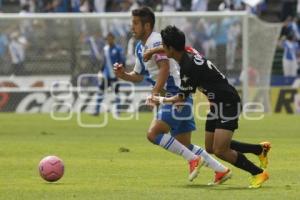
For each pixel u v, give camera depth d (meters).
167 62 39.78
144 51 40.59
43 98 102.56
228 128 38.47
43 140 68.06
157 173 45.53
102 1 123.00
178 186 39.84
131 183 41.19
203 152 40.53
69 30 102.19
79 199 35.31
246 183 40.91
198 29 100.19
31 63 102.69
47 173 40.72
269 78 101.88
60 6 123.44
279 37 109.38
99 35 101.50
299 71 110.62
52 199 35.41
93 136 72.12
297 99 102.00
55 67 102.50
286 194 36.56
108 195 36.50
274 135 73.19
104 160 52.38
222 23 100.25
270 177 43.62
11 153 57.34
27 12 123.56
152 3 124.19
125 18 100.38
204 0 123.00
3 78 102.81
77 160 52.50
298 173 45.53
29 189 38.66
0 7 127.19
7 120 91.62
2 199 35.44
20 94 103.06
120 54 93.38
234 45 100.25
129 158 53.72
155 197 35.69
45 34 102.56
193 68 38.03
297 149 60.12
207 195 36.25
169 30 37.75
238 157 38.91
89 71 101.81
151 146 62.25
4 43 102.62
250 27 101.12
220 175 40.06
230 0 123.56
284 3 127.94
